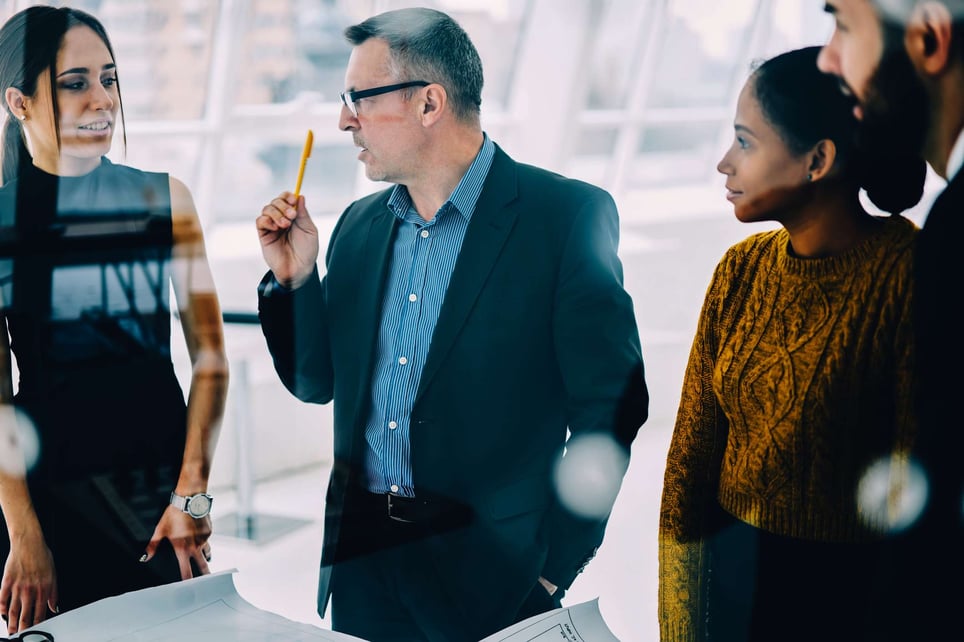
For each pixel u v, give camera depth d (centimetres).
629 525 233
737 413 97
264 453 306
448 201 122
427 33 116
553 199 121
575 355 117
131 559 136
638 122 316
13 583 133
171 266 140
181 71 316
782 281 94
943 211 80
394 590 128
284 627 93
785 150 91
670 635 103
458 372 120
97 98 135
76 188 134
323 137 329
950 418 79
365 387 127
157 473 137
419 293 123
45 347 132
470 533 123
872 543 88
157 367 137
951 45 83
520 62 324
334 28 313
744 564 97
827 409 89
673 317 317
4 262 131
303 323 132
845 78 88
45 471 132
